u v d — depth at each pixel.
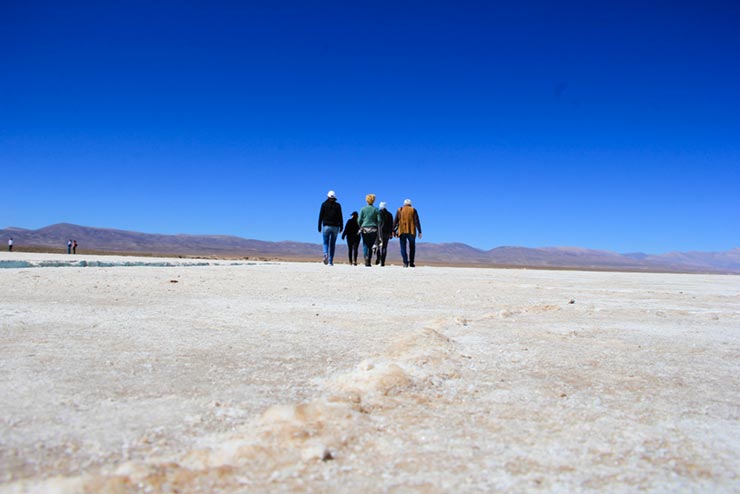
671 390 3.18
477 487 1.93
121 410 2.61
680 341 4.78
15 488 1.81
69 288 7.86
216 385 3.06
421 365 3.53
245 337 4.51
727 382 3.40
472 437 2.38
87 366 3.43
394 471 2.03
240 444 2.18
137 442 2.23
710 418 2.71
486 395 2.99
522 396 2.99
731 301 8.64
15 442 2.21
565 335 4.91
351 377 3.23
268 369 3.45
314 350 4.03
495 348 4.22
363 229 17.81
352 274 12.40
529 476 2.02
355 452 2.19
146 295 7.32
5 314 5.43
